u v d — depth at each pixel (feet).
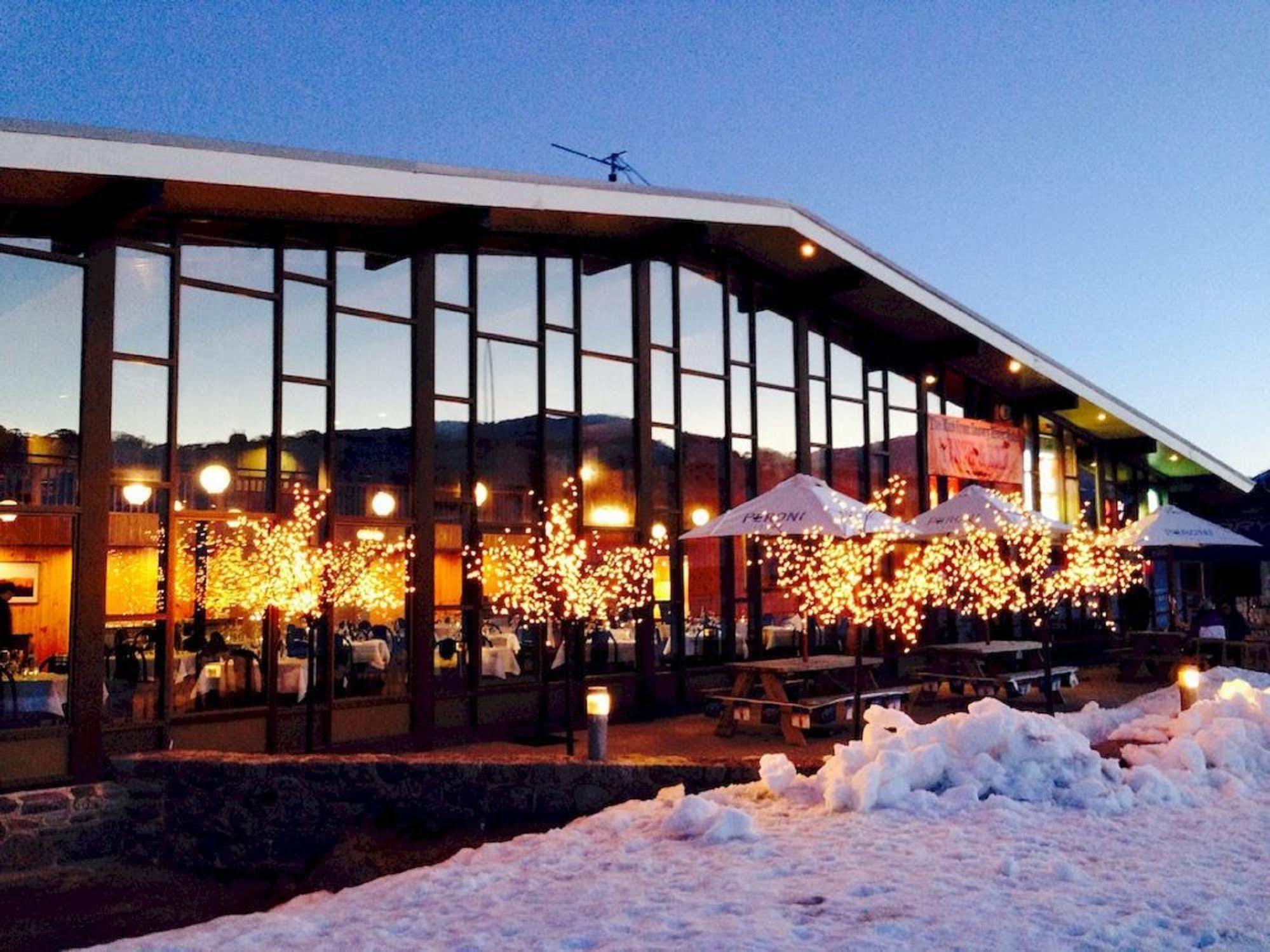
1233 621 64.49
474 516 37.91
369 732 34.55
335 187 30.73
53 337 29.12
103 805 28.91
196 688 31.48
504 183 34.94
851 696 37.24
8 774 27.78
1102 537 59.47
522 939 18.63
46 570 30.58
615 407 43.04
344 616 34.73
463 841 28.91
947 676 45.24
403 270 36.86
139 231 30.96
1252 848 23.89
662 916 19.24
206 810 29.43
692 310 46.09
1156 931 18.34
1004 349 55.01
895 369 55.88
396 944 18.97
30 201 28.58
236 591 32.35
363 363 35.60
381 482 35.63
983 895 20.16
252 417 32.96
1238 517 81.41
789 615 48.34
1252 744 32.01
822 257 47.14
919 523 46.55
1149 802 27.96
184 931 20.95
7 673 29.53
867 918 18.86
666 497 44.34
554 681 39.73
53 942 24.02
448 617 37.09
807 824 25.73
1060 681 46.85
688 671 44.01
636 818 26.91
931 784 28.19
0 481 28.07
